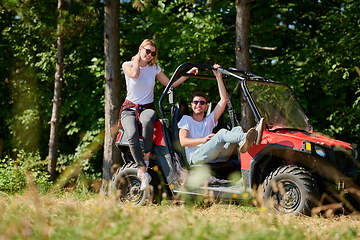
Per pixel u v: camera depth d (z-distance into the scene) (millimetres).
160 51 40469
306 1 44625
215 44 38625
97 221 12117
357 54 37906
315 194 17391
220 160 19766
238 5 32094
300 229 12445
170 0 44125
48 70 47719
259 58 42969
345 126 38656
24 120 49000
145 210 15102
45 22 38500
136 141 19812
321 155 17766
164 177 20547
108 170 35781
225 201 19797
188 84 39219
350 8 38688
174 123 20344
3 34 49625
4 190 28609
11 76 50750
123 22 45031
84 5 39562
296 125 20266
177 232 11148
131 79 20250
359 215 18719
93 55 46719
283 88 20969
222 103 20953
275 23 41969
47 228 11109
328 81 39406
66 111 45750
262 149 18297
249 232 11625
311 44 41656
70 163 45500
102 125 44906
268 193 18094
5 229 10906
